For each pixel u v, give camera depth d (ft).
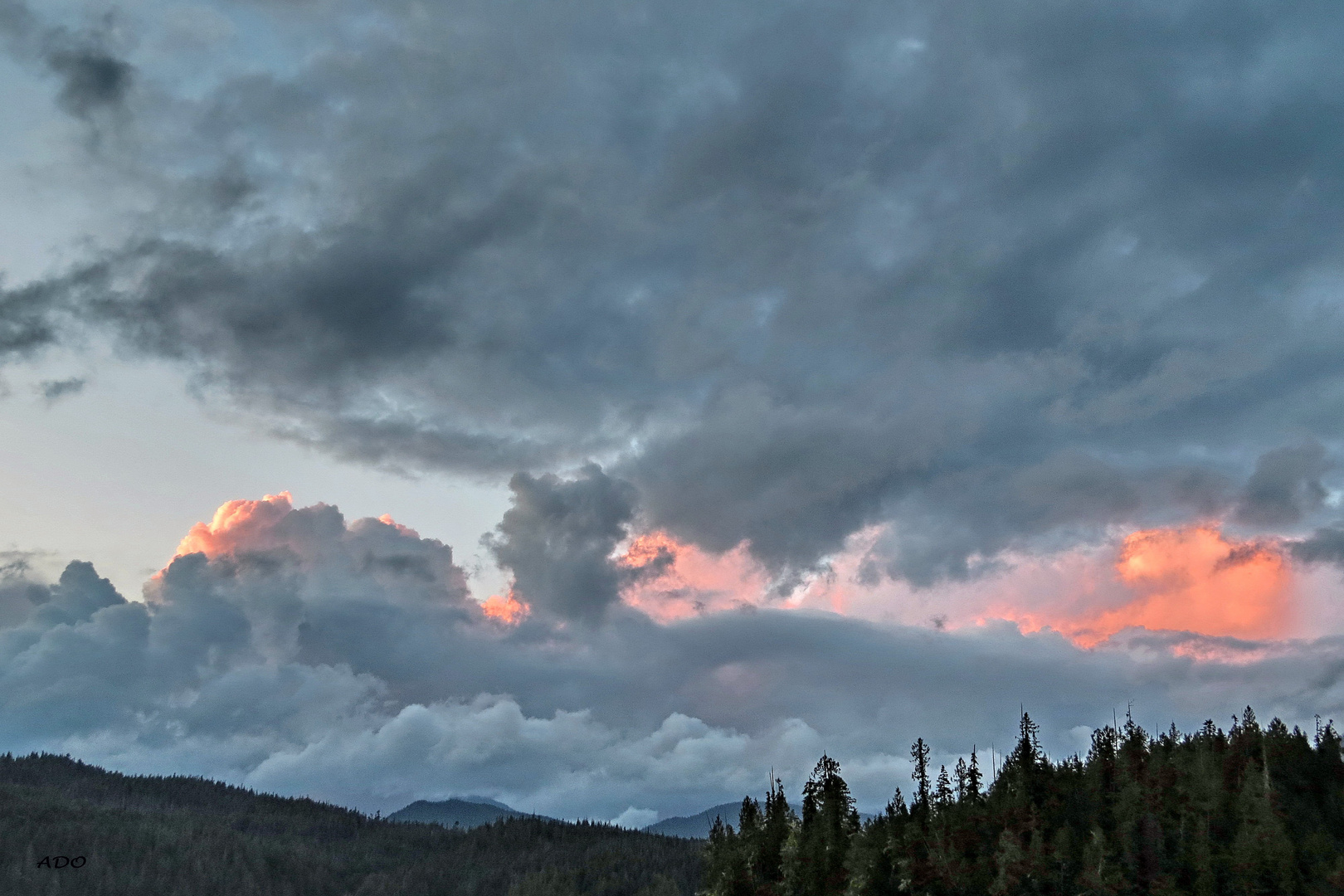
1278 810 620.08
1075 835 633.20
